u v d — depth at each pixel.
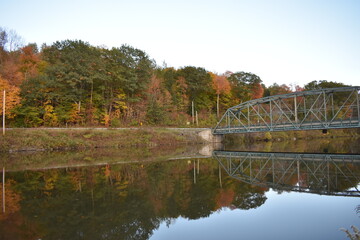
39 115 44.41
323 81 88.44
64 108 45.66
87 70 45.56
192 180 16.72
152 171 20.09
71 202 11.69
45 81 43.03
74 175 18.17
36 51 64.75
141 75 55.59
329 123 39.28
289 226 8.91
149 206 11.22
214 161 26.75
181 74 72.19
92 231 8.54
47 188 14.24
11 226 8.89
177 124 63.16
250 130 49.31
